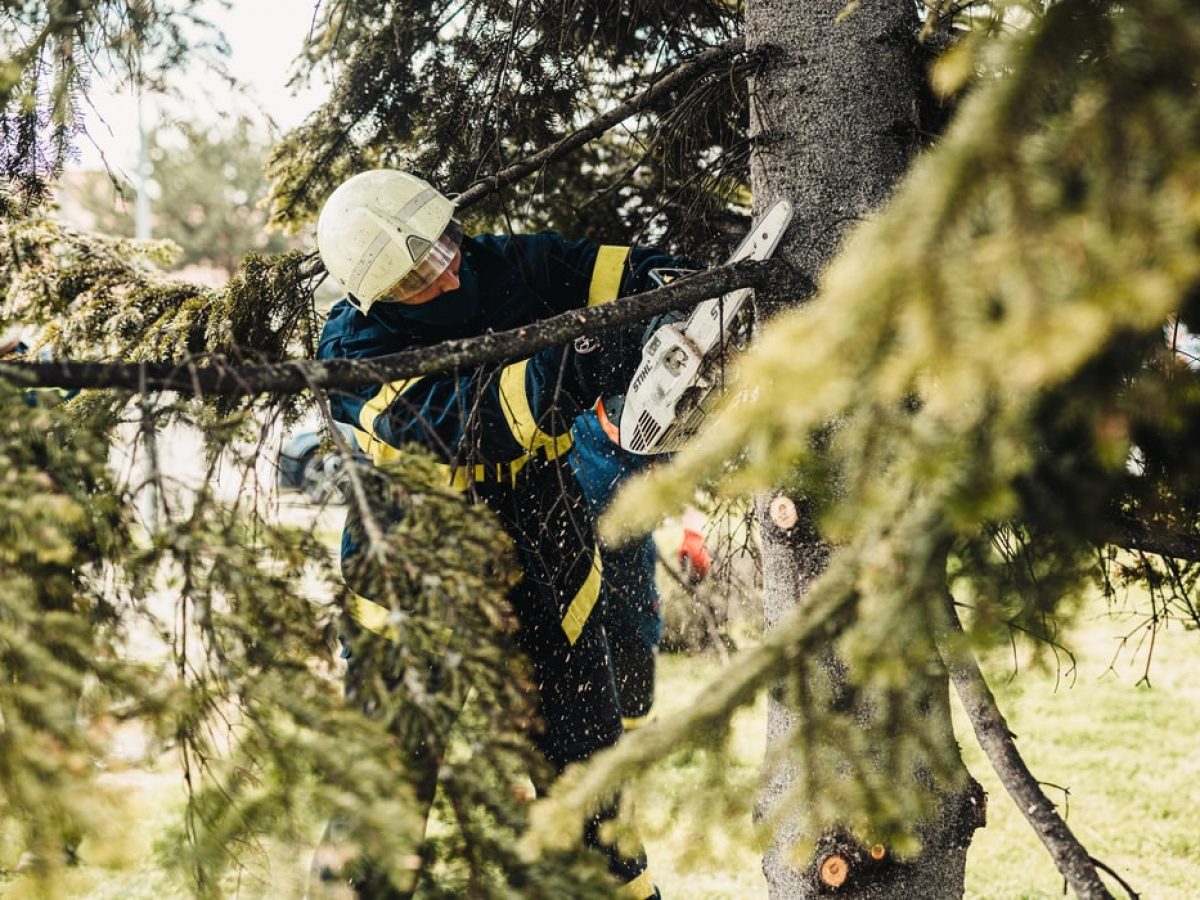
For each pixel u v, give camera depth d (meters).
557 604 2.54
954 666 1.43
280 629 1.24
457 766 1.23
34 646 1.12
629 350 2.10
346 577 1.31
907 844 1.27
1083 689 5.43
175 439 1.40
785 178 2.07
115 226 15.69
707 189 2.76
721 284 1.83
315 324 2.81
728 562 2.79
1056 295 0.76
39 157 2.11
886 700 1.30
